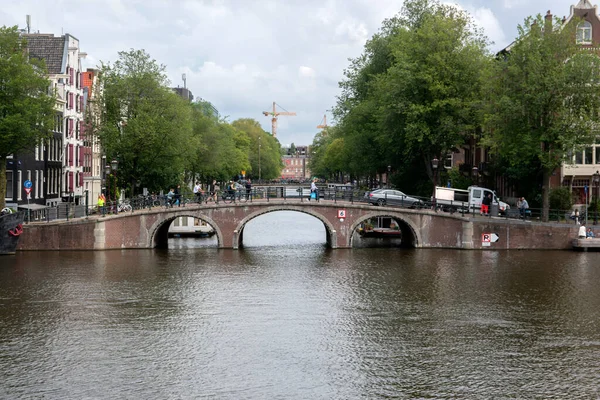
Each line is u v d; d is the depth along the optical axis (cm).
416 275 4000
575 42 5128
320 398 2161
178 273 4038
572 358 2530
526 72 5075
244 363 2461
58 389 2208
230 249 5088
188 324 2933
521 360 2506
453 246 5081
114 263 4319
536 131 5009
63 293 3453
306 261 4531
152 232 4994
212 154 8562
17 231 4603
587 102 4916
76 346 2627
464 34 6006
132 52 6150
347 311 3166
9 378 2298
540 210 5588
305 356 2541
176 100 6378
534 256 4678
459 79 5775
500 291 3562
